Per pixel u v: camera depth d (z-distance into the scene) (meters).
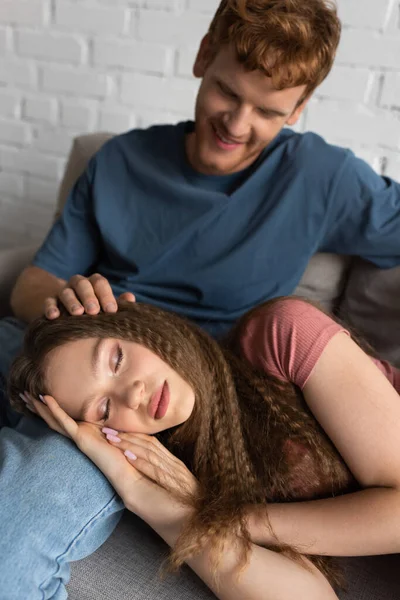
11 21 1.71
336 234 1.21
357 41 1.38
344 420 0.80
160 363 0.85
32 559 0.72
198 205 1.21
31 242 1.95
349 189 1.17
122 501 0.84
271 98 1.04
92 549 0.81
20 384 0.91
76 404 0.85
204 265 1.21
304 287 1.31
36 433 0.91
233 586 0.74
